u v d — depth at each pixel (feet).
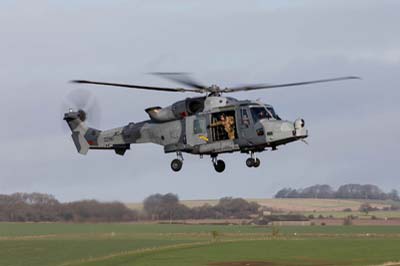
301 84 304.71
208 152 320.09
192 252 459.73
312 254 444.96
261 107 316.19
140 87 310.86
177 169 328.29
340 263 382.01
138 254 455.22
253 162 318.45
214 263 388.78
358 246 511.40
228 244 539.70
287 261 399.85
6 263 464.65
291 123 309.01
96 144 360.07
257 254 444.96
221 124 317.63
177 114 327.06
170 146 328.29
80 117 364.79
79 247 561.02
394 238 640.17
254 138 312.09
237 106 315.99
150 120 340.80
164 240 622.13
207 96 325.42
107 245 572.10
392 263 356.79
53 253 522.06
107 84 304.30
